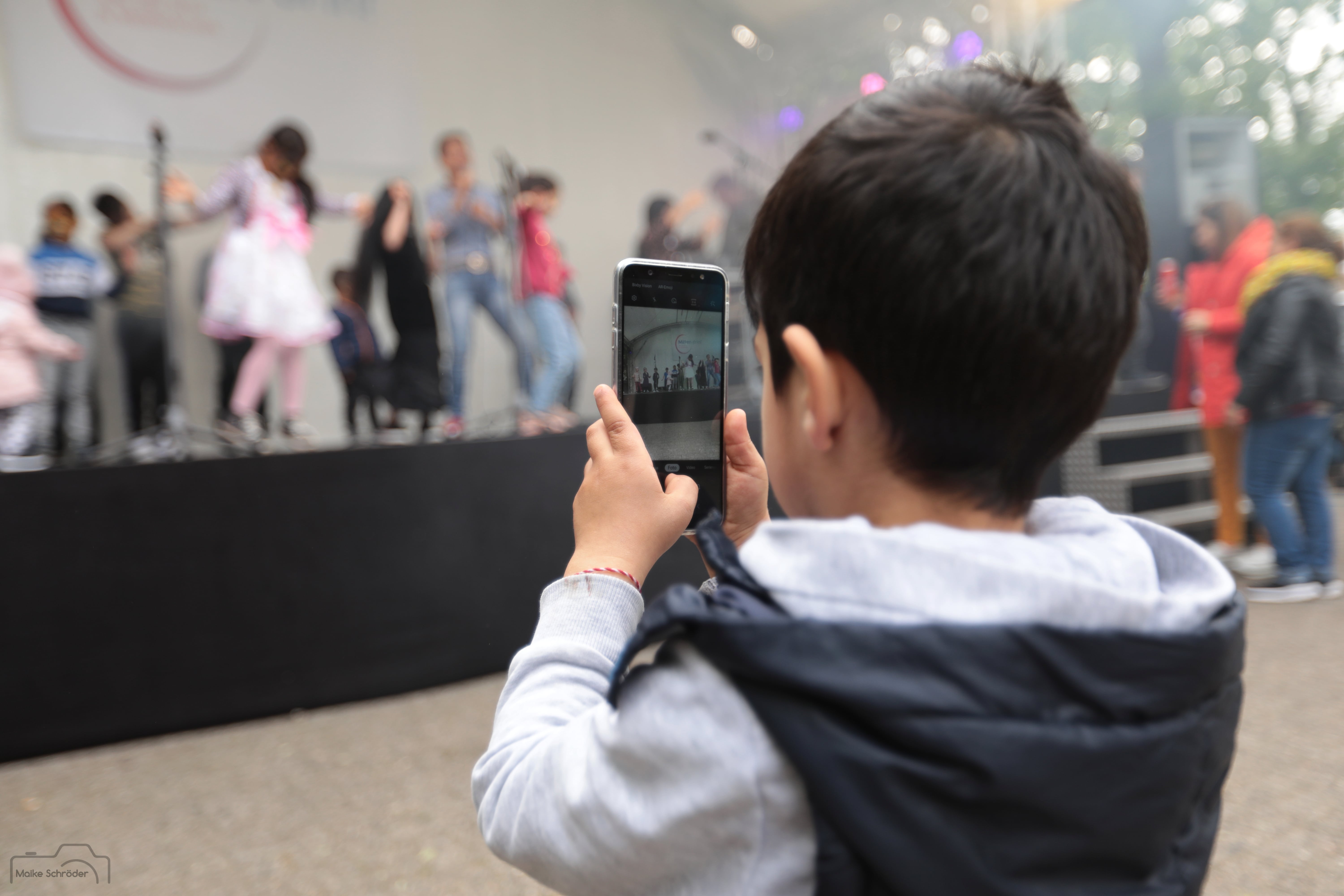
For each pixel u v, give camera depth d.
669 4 6.17
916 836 0.36
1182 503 4.77
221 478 2.72
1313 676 2.82
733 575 0.43
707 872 0.40
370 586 2.93
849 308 0.42
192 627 2.69
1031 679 0.38
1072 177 0.41
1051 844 0.38
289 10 4.84
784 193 0.45
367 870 1.89
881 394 0.43
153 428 4.08
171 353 3.86
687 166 6.30
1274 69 9.02
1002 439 0.42
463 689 3.05
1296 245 3.62
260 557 2.78
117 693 2.60
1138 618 0.40
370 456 2.92
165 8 4.50
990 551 0.41
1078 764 0.37
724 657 0.38
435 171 5.36
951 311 0.39
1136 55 6.16
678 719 0.39
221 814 2.17
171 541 2.66
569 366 4.57
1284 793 2.08
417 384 4.45
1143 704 0.39
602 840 0.41
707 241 5.71
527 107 5.68
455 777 2.35
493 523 3.13
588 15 5.88
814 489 0.48
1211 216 4.36
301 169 4.08
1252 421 3.77
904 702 0.36
